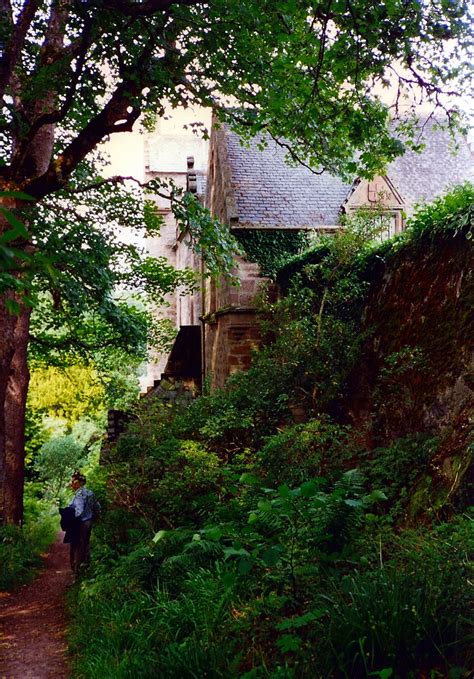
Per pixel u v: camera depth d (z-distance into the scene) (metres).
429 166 17.19
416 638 3.62
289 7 6.81
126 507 8.45
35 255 1.74
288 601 4.64
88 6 7.11
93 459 26.48
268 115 9.02
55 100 9.16
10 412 13.13
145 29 8.09
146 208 13.20
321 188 16.30
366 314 11.04
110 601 6.11
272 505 4.83
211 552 5.95
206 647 4.25
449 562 4.12
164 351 18.14
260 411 11.09
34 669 5.31
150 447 8.84
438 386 8.22
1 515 8.14
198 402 11.32
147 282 15.60
